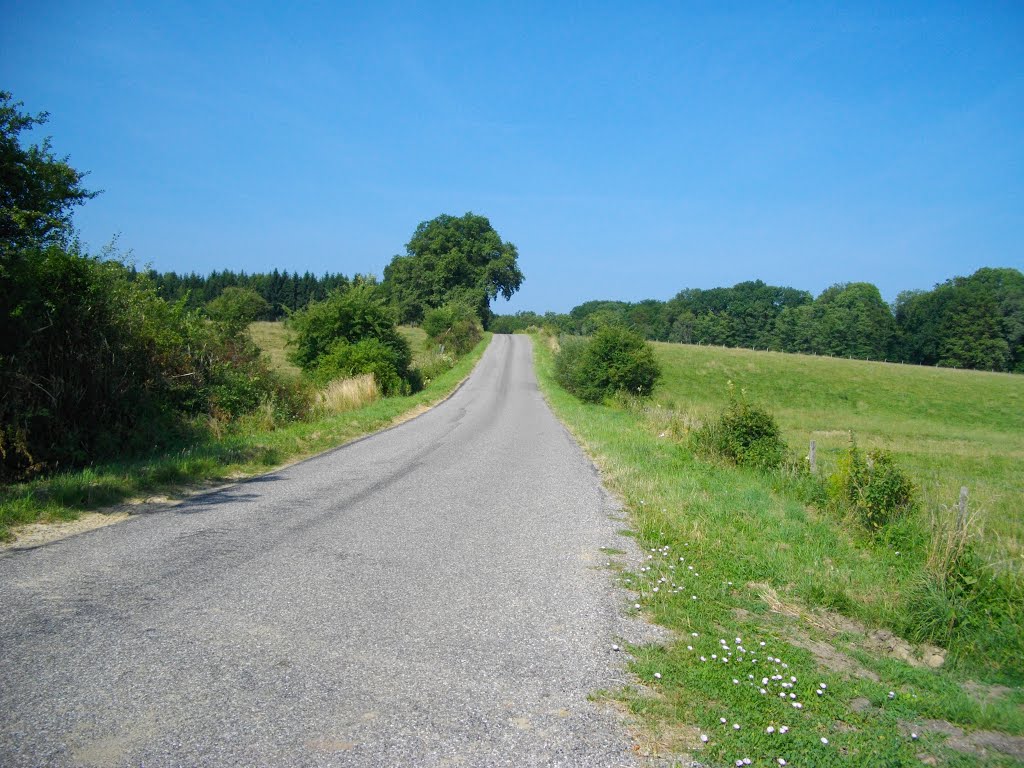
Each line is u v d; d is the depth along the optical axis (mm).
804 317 101125
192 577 5773
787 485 12172
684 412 23719
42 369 10383
